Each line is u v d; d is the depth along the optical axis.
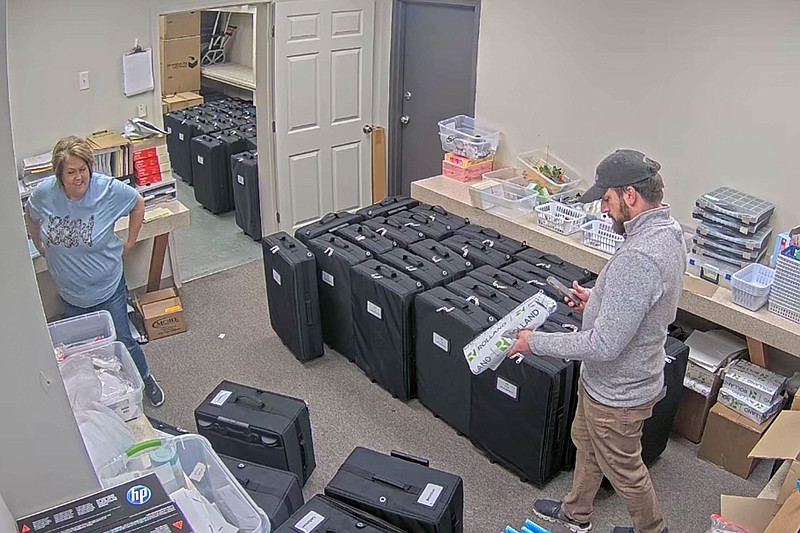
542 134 4.31
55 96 3.80
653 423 2.95
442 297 3.30
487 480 3.08
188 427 3.42
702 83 3.44
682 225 3.75
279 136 4.97
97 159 3.90
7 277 0.98
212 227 5.80
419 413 3.54
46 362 1.06
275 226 5.29
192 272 5.01
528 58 4.23
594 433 2.42
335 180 5.43
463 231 4.05
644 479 2.44
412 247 3.85
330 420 3.48
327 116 5.19
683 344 2.96
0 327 0.99
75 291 3.20
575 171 4.19
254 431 2.84
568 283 3.44
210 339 4.19
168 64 6.87
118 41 3.96
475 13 4.59
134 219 3.36
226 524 1.58
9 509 1.09
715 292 3.21
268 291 4.09
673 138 3.64
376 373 3.72
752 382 3.07
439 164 5.33
